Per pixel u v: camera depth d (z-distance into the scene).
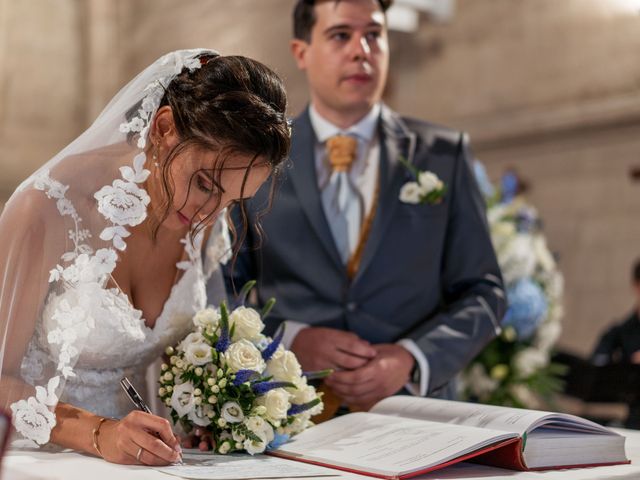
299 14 2.96
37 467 1.64
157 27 7.75
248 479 1.57
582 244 7.87
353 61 2.80
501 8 8.25
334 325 2.75
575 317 7.89
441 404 2.15
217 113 1.80
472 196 2.92
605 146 7.72
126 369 2.20
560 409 4.60
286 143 1.86
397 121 3.01
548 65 7.98
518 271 3.49
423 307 2.82
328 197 2.85
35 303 1.89
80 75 7.68
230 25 7.67
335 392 2.54
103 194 1.90
